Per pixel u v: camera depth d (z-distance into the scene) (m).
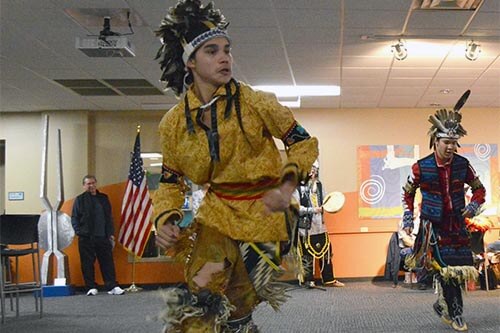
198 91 1.97
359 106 11.01
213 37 1.93
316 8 6.08
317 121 11.19
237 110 1.89
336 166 11.09
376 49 7.52
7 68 8.20
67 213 10.86
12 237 7.12
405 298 8.06
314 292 9.05
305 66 8.29
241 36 6.93
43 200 10.14
